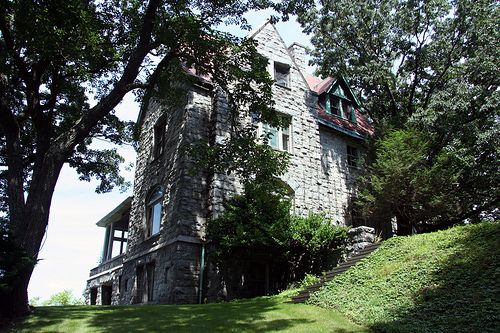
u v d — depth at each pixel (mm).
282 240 14633
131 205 22391
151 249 17672
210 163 14609
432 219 19688
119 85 12102
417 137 18781
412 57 23422
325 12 23500
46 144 11430
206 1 14477
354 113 24156
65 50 11367
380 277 10734
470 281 8727
